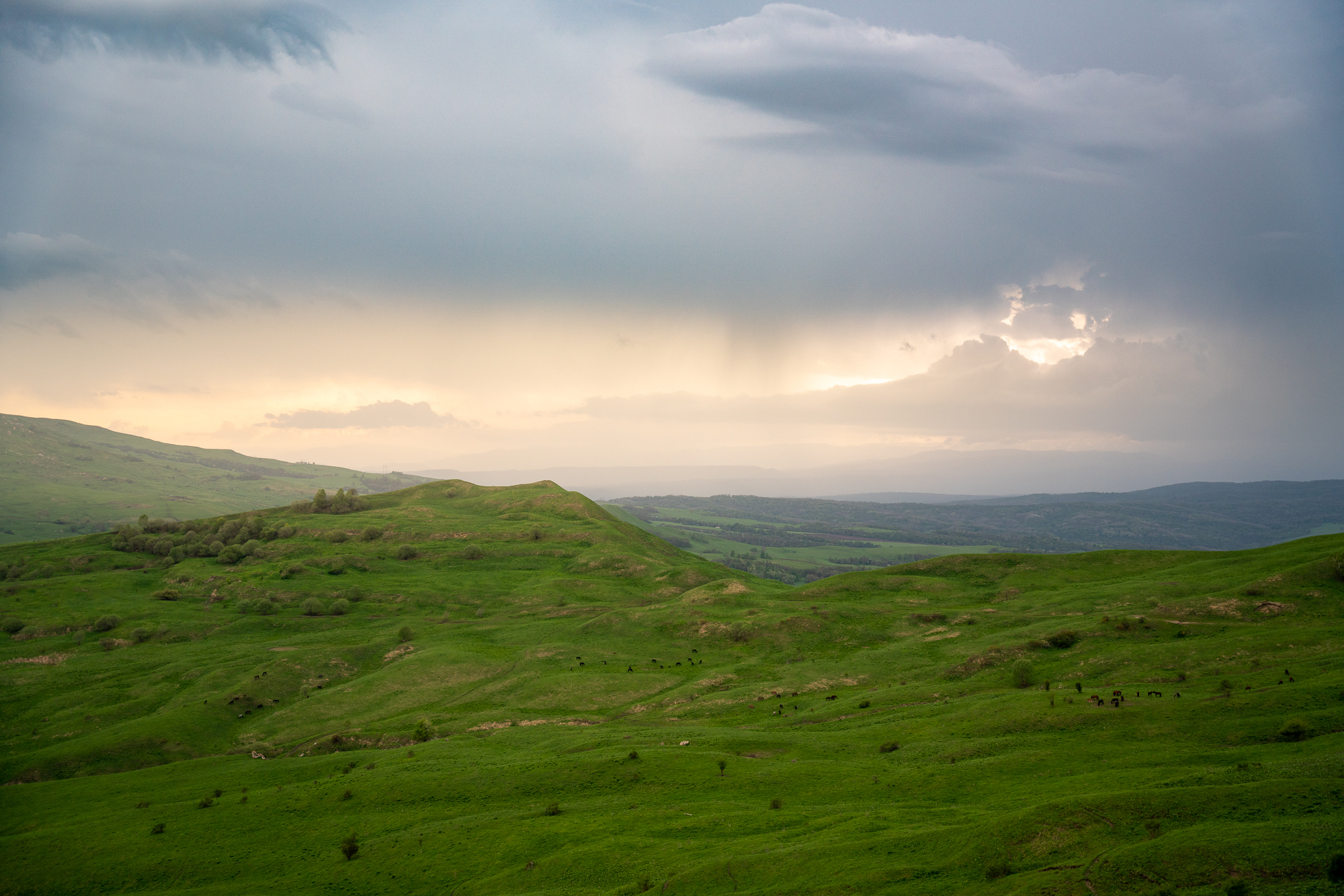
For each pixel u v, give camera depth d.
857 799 65.88
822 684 120.50
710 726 105.62
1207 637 104.62
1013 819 47.75
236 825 81.00
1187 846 39.78
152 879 71.19
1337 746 57.12
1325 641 91.44
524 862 62.72
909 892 43.38
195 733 125.44
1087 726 74.12
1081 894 38.31
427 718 122.25
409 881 63.50
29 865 76.50
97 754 116.25
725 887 50.03
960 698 98.62
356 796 84.44
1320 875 35.66
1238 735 65.06
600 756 86.38
